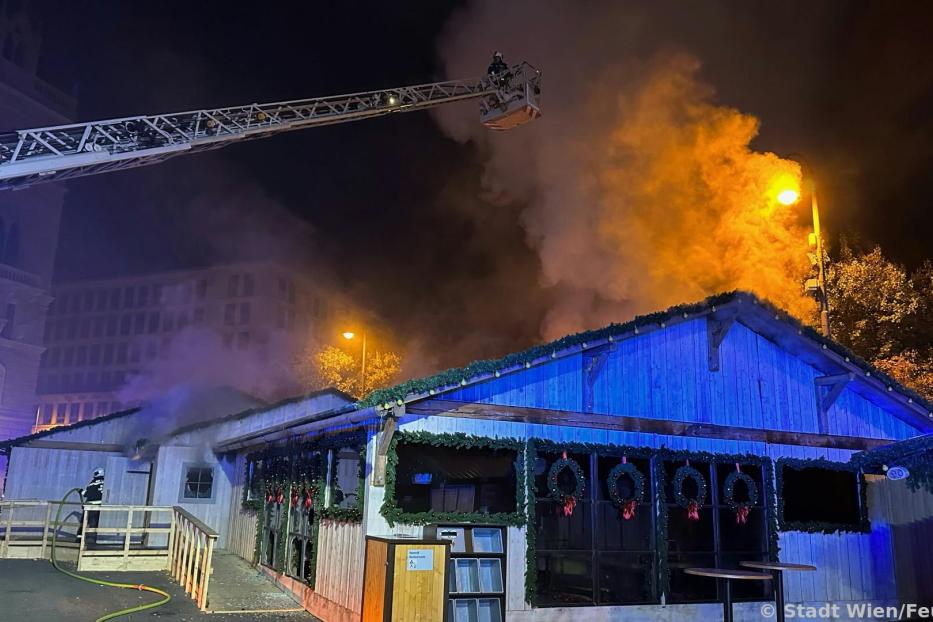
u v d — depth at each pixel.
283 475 13.80
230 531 17.98
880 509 13.14
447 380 9.70
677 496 11.27
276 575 13.25
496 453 10.60
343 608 9.80
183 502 18.27
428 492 10.63
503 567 9.88
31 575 13.19
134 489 19.61
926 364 21.44
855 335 23.00
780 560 12.03
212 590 12.38
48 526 15.98
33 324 49.00
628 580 11.10
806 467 12.59
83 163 15.72
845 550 12.59
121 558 14.27
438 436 9.82
